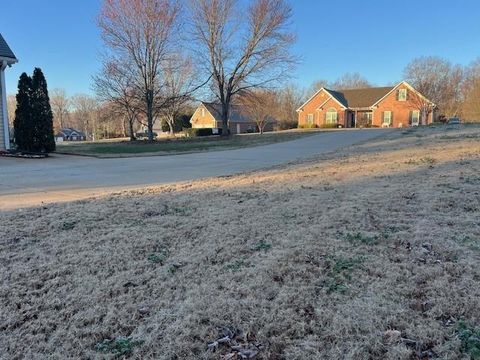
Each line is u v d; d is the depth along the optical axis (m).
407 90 40.38
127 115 28.17
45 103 15.55
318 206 4.98
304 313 2.49
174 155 14.61
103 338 2.33
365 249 3.46
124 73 23.58
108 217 4.77
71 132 70.38
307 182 6.85
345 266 3.11
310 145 17.33
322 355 2.09
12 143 16.22
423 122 39.94
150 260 3.39
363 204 4.98
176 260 3.38
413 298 2.61
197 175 8.77
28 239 3.98
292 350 2.15
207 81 27.28
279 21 25.64
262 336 2.28
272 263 3.22
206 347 2.21
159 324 2.43
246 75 26.84
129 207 5.27
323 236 3.82
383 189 5.85
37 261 3.42
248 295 2.73
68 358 2.14
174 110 34.81
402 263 3.13
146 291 2.85
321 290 2.76
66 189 7.11
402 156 9.85
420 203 4.89
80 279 3.05
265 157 12.71
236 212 4.85
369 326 2.31
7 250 3.68
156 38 23.20
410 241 3.60
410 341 2.16
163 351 2.18
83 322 2.48
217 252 3.53
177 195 6.10
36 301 2.74
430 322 2.32
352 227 4.06
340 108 43.47
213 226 4.29
